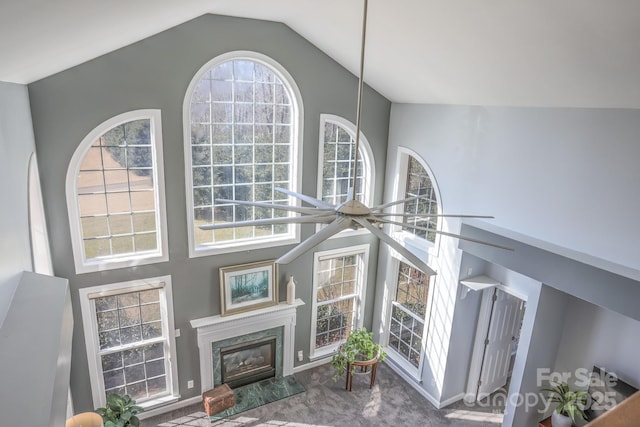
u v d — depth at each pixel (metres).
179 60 5.02
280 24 5.57
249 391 6.41
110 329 5.44
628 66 3.24
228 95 5.54
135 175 5.19
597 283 4.02
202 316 5.91
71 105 4.57
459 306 5.89
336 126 6.44
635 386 4.76
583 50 3.32
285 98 5.96
